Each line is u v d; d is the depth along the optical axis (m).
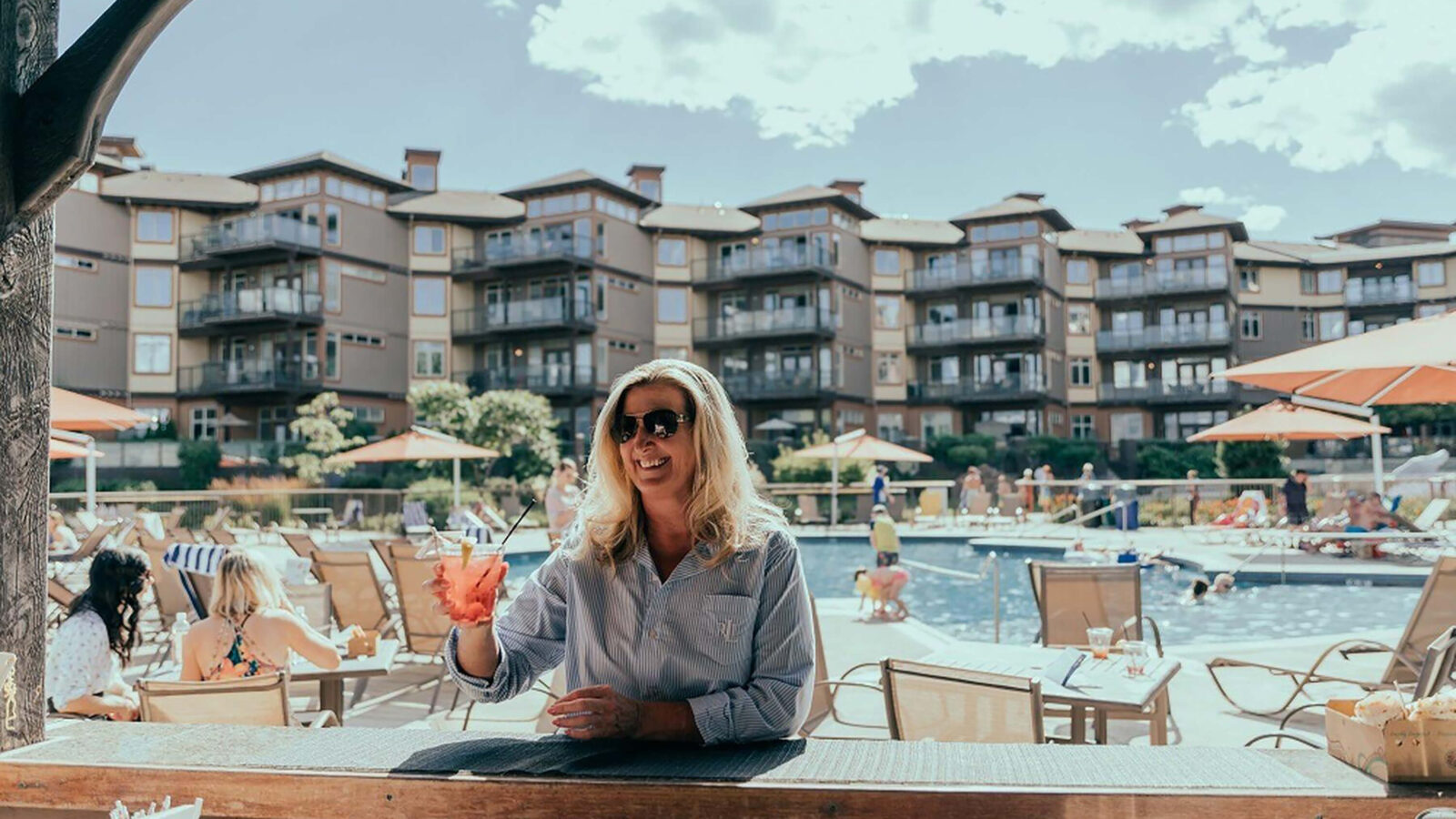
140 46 2.09
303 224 35.84
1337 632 10.19
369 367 37.78
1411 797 1.60
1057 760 1.85
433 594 1.91
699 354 43.31
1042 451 40.62
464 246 40.62
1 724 2.02
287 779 1.81
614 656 1.99
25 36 2.12
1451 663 3.20
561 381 38.69
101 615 4.00
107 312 35.41
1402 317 47.22
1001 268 44.03
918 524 24.00
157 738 2.10
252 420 36.91
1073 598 6.15
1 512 2.06
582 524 2.06
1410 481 17.91
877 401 44.41
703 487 1.97
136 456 31.61
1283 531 15.88
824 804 1.66
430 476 30.36
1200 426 46.53
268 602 4.17
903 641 8.49
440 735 2.08
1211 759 1.85
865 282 44.59
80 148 2.06
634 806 1.71
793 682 1.97
